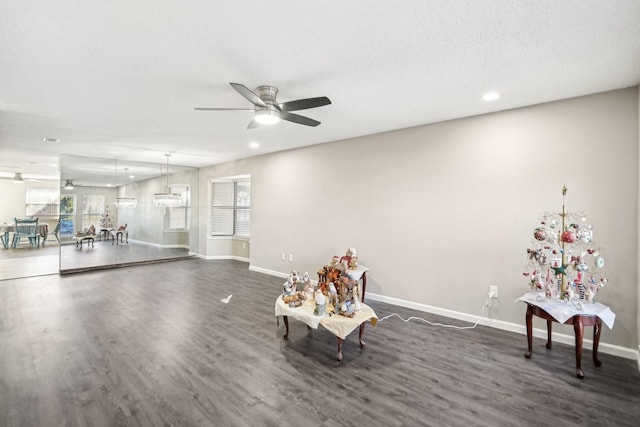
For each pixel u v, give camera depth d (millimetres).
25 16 1723
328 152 4902
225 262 7129
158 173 7211
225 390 2135
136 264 6766
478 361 2574
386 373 2385
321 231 5008
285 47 2078
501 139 3250
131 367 2422
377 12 1699
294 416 1877
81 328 3174
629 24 1775
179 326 3281
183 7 1655
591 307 2412
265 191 6027
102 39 1979
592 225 2766
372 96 2916
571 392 2143
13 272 5828
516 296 3158
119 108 3299
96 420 1815
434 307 3717
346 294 2785
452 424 1822
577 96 2838
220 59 2242
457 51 2113
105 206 6430
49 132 4285
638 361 2473
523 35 1913
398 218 4043
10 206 10188
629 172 2625
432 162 3744
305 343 2910
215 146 5277
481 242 3371
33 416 1840
